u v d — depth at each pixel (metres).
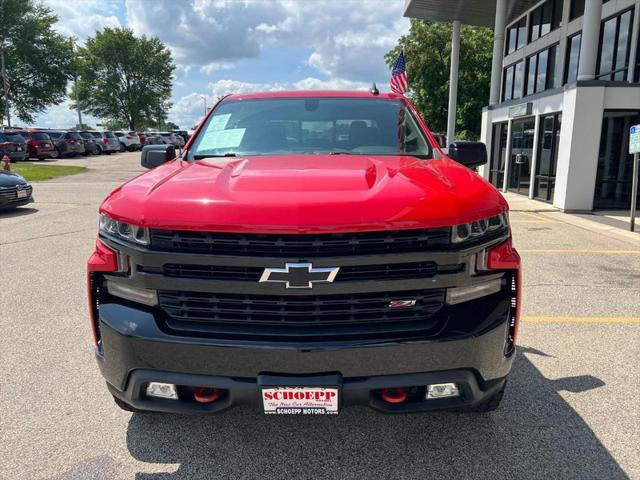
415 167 2.74
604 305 5.13
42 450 2.75
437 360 2.22
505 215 2.43
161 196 2.29
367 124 3.59
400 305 2.23
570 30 16.44
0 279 6.02
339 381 2.18
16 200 11.28
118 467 2.62
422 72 40.94
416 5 18.73
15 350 4.02
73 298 5.32
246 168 2.68
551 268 6.59
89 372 3.64
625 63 13.86
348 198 2.17
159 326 2.25
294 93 4.03
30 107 54.00
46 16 54.31
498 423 2.99
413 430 2.93
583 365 3.75
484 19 20.48
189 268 2.21
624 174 12.33
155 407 2.37
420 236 2.17
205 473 2.57
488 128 18.14
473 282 2.27
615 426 2.96
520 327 4.52
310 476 2.55
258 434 2.90
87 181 19.39
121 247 2.29
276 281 2.13
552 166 13.48
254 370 2.20
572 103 11.79
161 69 76.50
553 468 2.59
